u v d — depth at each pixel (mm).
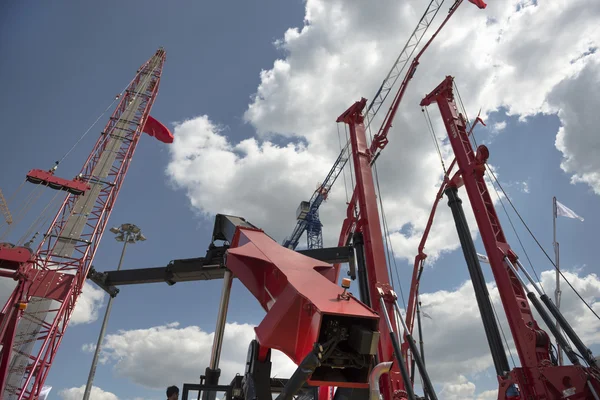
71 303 41438
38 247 42719
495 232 31266
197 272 33875
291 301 8156
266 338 8469
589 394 20516
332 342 6828
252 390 8977
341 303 7332
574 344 21375
